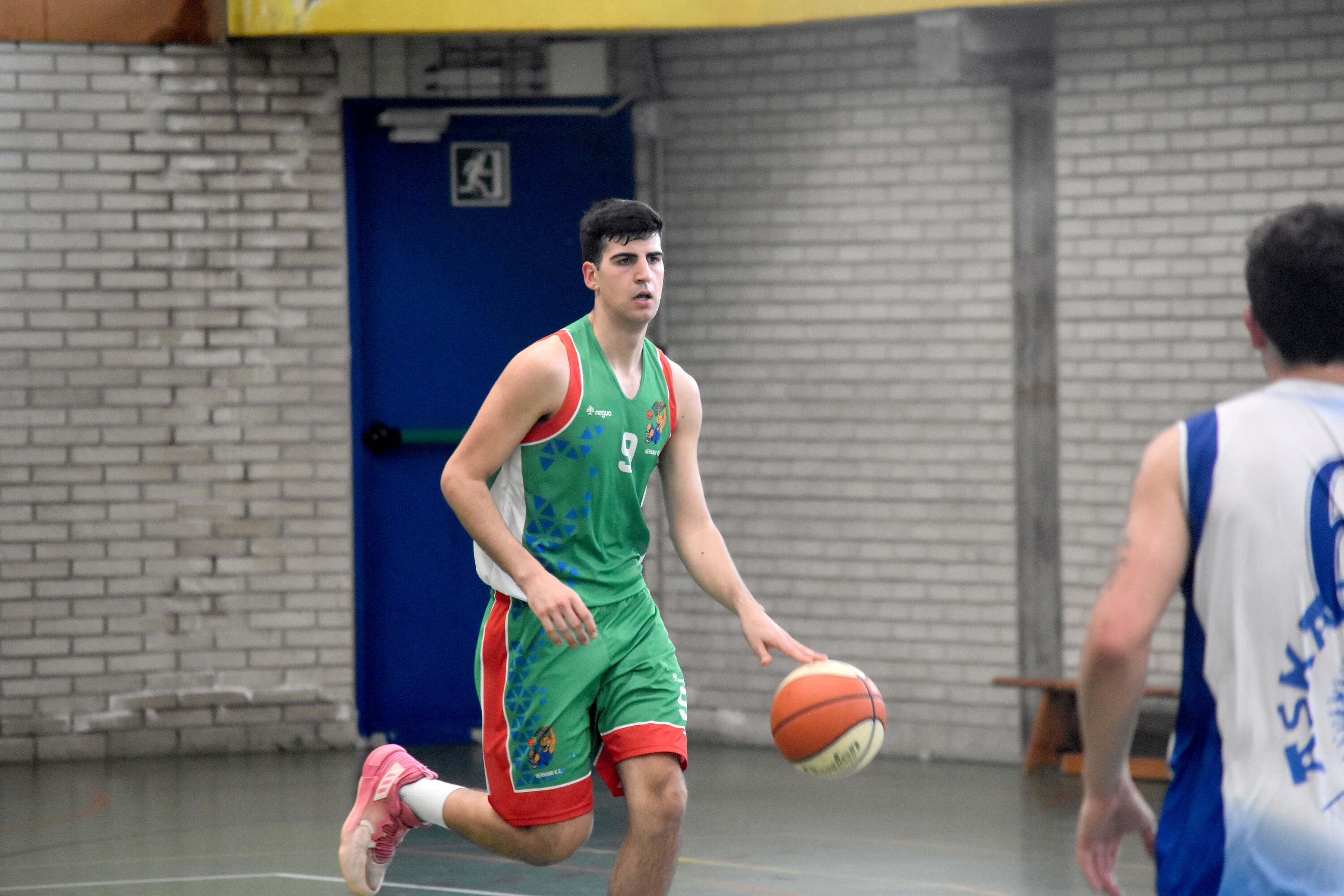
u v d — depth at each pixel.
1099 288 27.47
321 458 29.95
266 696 29.88
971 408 28.42
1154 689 26.12
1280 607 8.08
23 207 28.91
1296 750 8.03
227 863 20.61
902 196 28.80
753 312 30.08
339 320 29.95
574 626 13.27
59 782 26.98
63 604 29.22
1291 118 26.06
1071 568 27.80
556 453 14.04
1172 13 26.72
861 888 18.89
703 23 26.66
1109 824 8.82
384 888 18.91
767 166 29.83
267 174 29.62
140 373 29.38
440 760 29.14
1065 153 27.56
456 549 31.05
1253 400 8.37
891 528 29.09
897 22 28.55
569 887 18.89
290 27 27.67
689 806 24.66
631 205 14.19
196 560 29.64
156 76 29.20
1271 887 7.98
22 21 28.64
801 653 14.01
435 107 30.36
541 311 31.09
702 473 30.62
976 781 26.56
